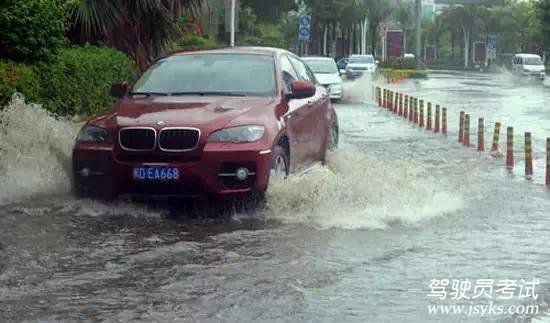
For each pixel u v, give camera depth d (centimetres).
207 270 684
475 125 2244
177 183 862
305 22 3916
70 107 1441
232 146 863
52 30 1374
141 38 1920
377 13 7562
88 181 896
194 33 2883
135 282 650
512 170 1332
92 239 782
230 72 1018
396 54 7606
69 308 586
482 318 576
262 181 873
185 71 1027
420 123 2194
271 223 855
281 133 918
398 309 592
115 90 1013
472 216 917
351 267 698
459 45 11025
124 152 873
